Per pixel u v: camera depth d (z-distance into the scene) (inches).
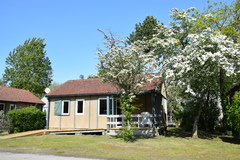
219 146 392.5
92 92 647.1
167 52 547.2
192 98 626.5
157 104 649.0
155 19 1284.4
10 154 283.4
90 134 607.8
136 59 458.6
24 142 396.5
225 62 426.0
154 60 524.4
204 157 281.7
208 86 539.2
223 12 619.8
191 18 534.9
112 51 449.1
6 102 800.3
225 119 577.0
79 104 674.2
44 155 276.7
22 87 1369.3
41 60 1492.4
